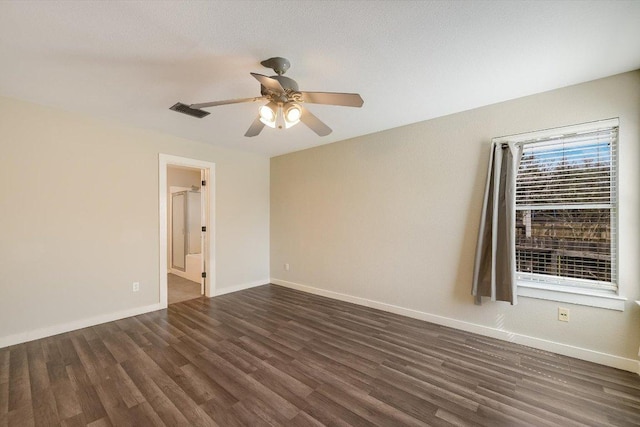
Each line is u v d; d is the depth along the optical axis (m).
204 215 4.22
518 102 2.56
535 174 2.55
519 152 2.57
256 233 4.79
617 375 2.06
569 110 2.33
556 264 2.47
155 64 2.00
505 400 1.80
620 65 2.02
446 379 2.03
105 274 3.12
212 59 1.94
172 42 1.75
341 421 1.62
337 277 3.99
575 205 2.37
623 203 2.13
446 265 3.00
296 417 1.64
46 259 2.73
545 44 1.78
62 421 1.60
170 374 2.08
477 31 1.65
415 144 3.21
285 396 1.83
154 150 3.51
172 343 2.59
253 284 4.73
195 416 1.65
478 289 2.71
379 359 2.31
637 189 2.09
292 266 4.63
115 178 3.19
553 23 1.58
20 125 2.59
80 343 2.58
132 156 3.32
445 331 2.86
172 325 3.03
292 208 4.62
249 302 3.86
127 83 2.28
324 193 4.15
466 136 2.86
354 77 2.20
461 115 2.88
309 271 4.37
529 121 2.51
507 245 2.53
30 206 2.65
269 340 2.66
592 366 2.18
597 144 2.28
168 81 2.24
